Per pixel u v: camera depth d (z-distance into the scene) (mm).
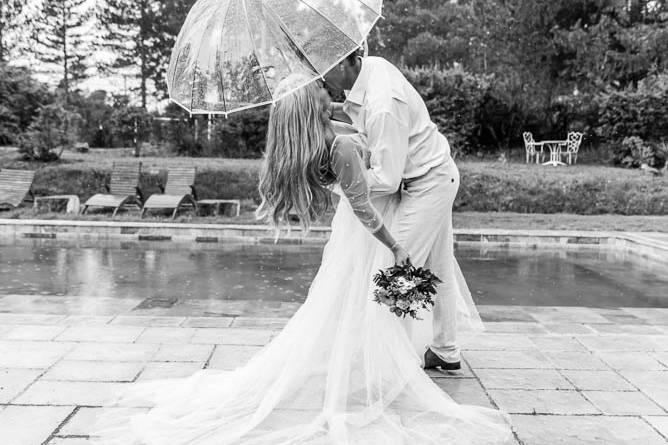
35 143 15836
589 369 3631
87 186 14156
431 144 3137
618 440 2682
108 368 3486
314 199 2736
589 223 12125
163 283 6773
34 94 19828
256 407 2771
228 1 2596
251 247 9664
